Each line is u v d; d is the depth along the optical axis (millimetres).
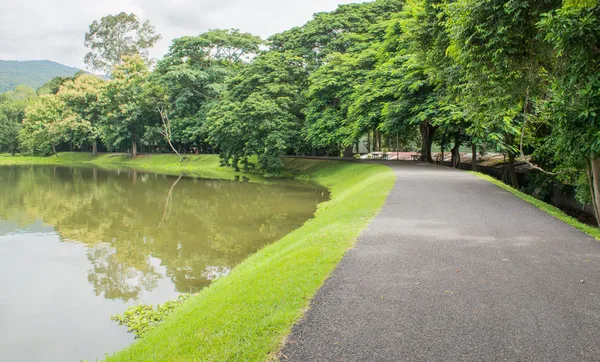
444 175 19078
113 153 66812
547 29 8484
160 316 8602
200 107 51219
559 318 4676
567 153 10078
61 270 11938
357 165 30016
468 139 24500
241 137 37781
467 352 3998
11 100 97125
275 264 7270
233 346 4316
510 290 5465
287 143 36750
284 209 20797
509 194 13367
